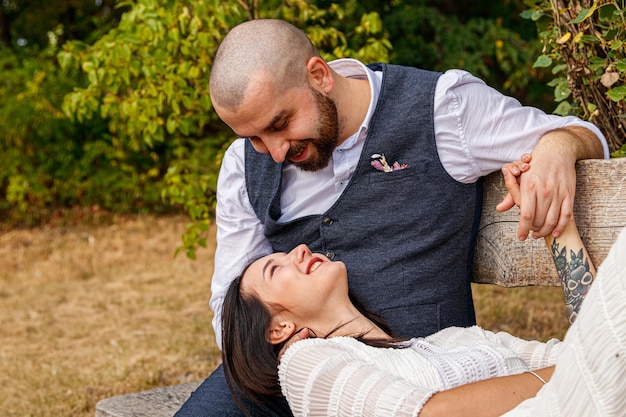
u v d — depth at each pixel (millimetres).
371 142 2273
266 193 2443
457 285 2365
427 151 2266
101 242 8750
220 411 2246
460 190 2305
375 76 2334
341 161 2322
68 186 10047
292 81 2088
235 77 2068
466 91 2256
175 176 4613
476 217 2361
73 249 8477
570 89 2639
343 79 2291
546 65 2650
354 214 2342
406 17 7852
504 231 2361
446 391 1812
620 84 2461
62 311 6203
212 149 6316
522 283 2365
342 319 2225
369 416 1822
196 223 4586
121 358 4922
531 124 2229
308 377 1945
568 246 2129
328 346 2018
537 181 2041
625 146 2367
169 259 7844
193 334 5363
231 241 2533
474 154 2248
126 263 7766
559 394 1392
